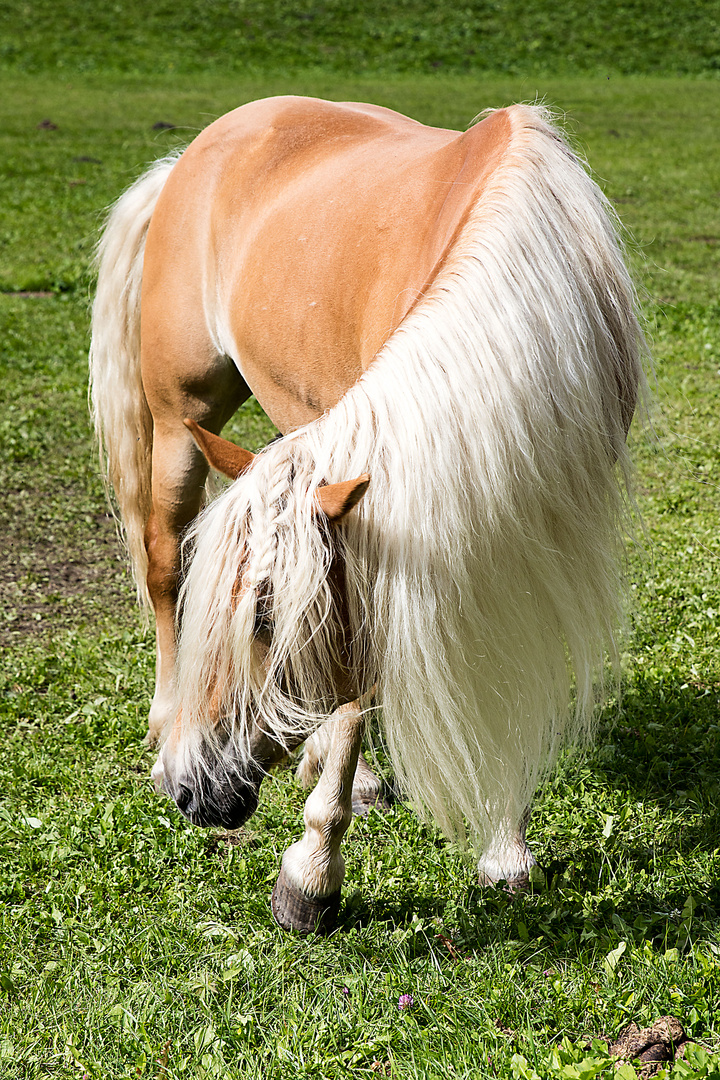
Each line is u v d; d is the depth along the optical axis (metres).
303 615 1.96
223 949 2.66
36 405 7.38
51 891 2.89
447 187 2.55
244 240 3.26
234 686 2.05
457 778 2.21
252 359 3.25
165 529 3.75
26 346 8.64
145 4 33.88
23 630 4.59
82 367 8.19
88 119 22.25
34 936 2.73
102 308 3.90
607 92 26.27
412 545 2.01
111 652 4.32
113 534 5.58
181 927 2.73
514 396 2.06
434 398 2.03
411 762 2.20
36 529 5.57
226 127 3.52
